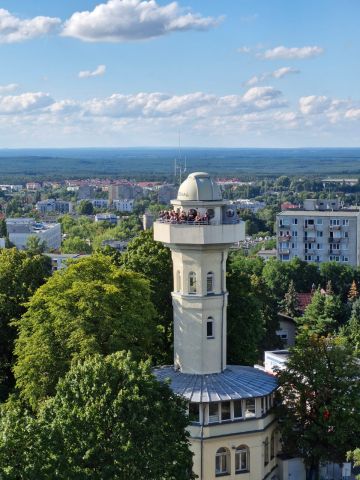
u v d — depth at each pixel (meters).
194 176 61.91
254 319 81.94
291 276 164.25
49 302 66.44
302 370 60.38
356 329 119.75
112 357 48.47
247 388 59.94
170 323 78.69
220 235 60.00
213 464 58.25
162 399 47.53
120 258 85.81
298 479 62.00
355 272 166.75
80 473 41.16
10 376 81.25
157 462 43.34
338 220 197.75
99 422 44.00
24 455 40.50
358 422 57.69
